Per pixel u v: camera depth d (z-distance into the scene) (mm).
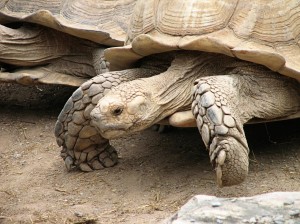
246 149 8297
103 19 11703
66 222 8117
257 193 8430
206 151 9883
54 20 11477
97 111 8680
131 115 8742
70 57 12195
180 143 10258
